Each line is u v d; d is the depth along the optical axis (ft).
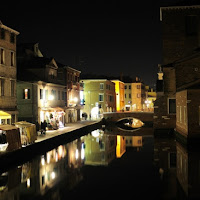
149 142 112.37
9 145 70.03
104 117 200.34
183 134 95.86
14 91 108.27
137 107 348.59
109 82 254.27
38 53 170.30
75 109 187.52
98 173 67.41
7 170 67.87
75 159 83.20
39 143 87.25
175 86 111.55
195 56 106.42
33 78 132.87
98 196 51.44
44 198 50.96
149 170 69.05
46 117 136.98
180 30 126.11
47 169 71.15
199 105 87.97
